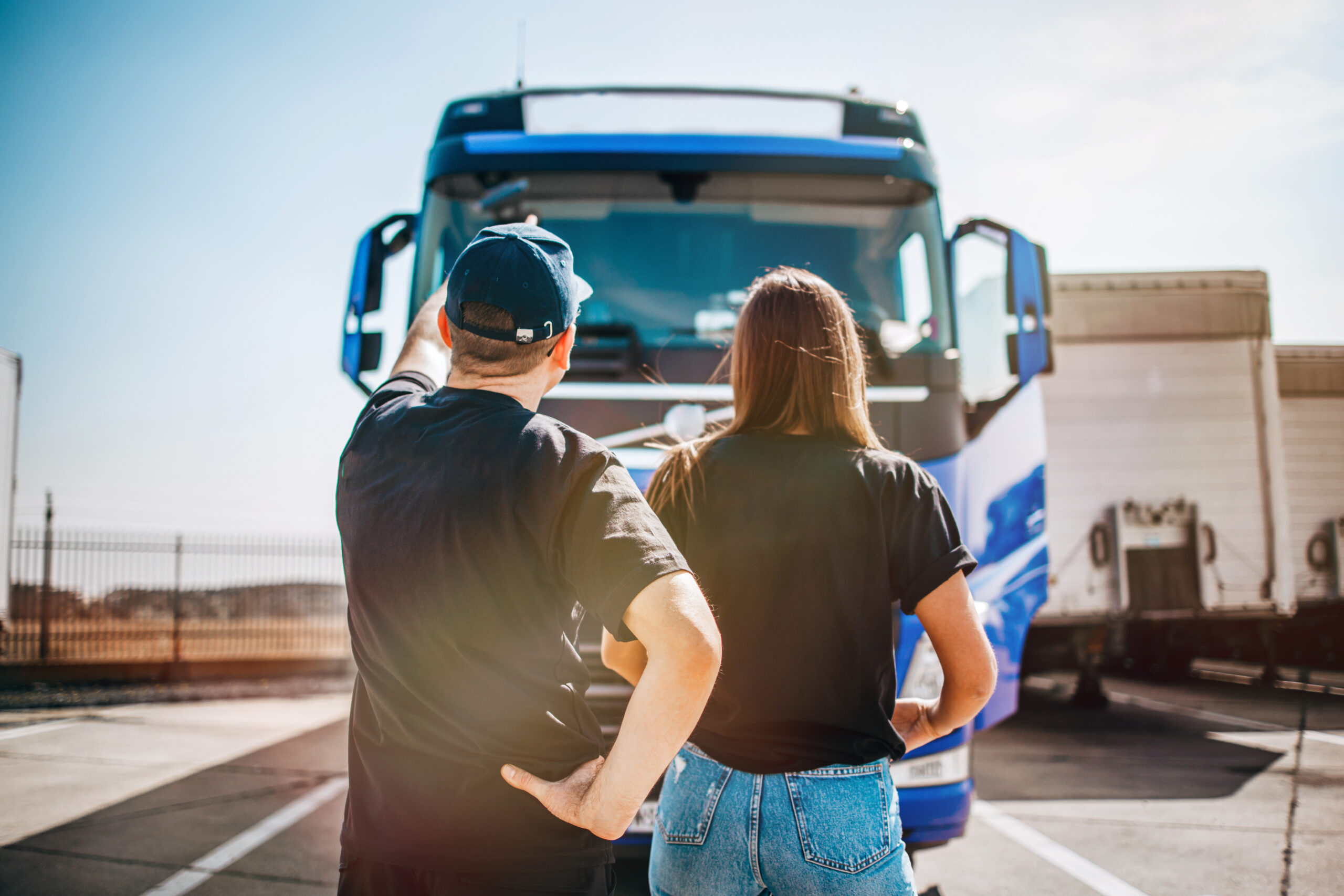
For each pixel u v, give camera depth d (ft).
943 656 4.88
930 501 5.00
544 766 4.03
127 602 35.83
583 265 12.48
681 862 4.83
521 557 4.05
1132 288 27.07
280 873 12.27
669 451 5.61
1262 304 27.02
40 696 30.32
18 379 33.27
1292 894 11.32
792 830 4.56
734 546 5.03
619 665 5.56
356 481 4.53
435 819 4.00
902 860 4.69
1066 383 26.73
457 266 4.59
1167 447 26.58
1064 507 26.40
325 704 29.01
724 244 12.63
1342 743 21.33
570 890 4.00
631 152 12.95
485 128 13.52
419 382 5.22
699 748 4.96
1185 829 14.20
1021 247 12.69
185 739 22.21
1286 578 26.18
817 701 4.78
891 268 12.72
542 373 4.69
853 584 4.90
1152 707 27.14
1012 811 15.43
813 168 13.01
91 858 12.84
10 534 32.99
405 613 4.10
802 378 5.36
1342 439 30.09
